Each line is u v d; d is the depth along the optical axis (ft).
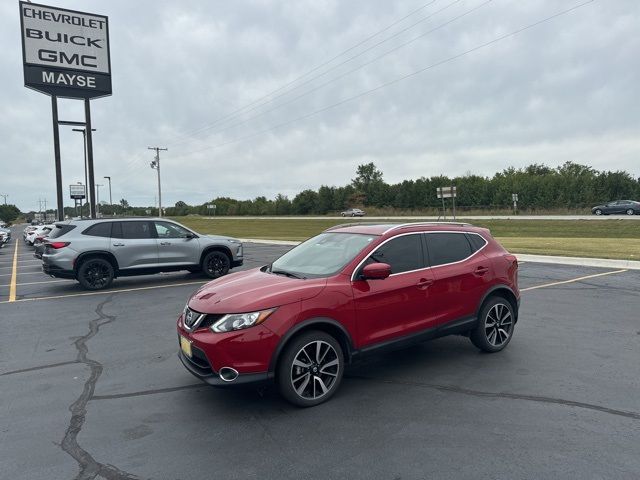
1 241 93.25
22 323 25.71
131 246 37.81
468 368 17.21
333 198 291.38
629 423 12.71
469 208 212.02
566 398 14.40
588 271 41.83
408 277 16.19
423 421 13.03
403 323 15.99
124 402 14.71
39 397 15.21
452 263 17.63
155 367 18.08
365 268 14.73
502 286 18.86
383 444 11.81
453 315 17.34
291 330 13.51
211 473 10.63
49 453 11.62
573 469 10.50
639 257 49.26
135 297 33.22
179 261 39.93
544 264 47.65
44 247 37.14
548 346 19.75
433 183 234.17
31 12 81.00
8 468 10.94
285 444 11.89
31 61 81.56
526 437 12.01
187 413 13.84
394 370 17.13
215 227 185.68
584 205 182.29
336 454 11.37
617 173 182.50
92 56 86.63
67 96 85.71
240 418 13.43
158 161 197.88
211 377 13.30
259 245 88.48
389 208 252.42
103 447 11.90
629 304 27.94
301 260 17.13
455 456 11.16
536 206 192.65
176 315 27.20
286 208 315.58
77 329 24.22
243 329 13.06
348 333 14.67
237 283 15.37
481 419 13.09
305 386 14.01
